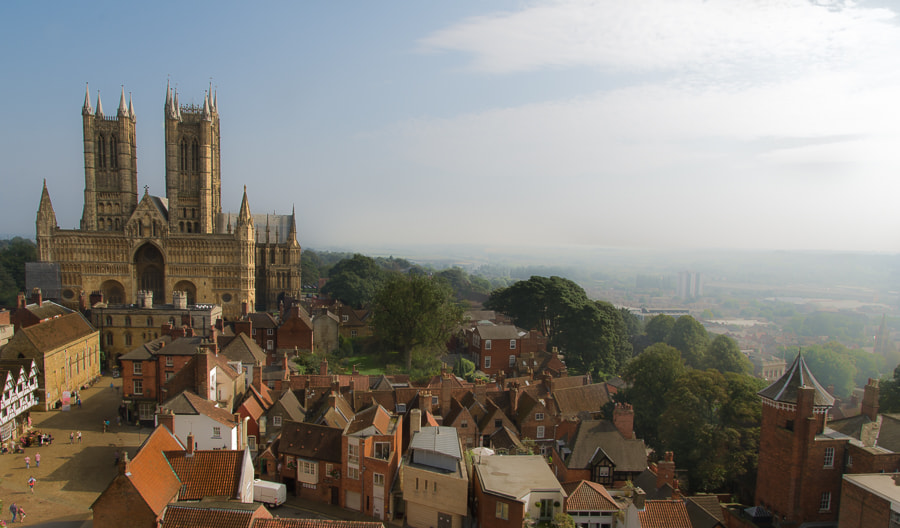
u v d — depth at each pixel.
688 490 71.81
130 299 163.25
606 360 133.75
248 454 52.31
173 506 43.94
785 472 57.47
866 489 47.94
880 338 163.00
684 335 153.00
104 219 170.62
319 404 80.69
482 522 52.56
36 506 59.78
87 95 166.75
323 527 42.31
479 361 125.38
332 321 135.62
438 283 133.62
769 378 159.00
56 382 94.81
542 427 82.50
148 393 84.38
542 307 154.00
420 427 66.31
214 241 164.75
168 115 170.50
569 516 51.59
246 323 108.50
